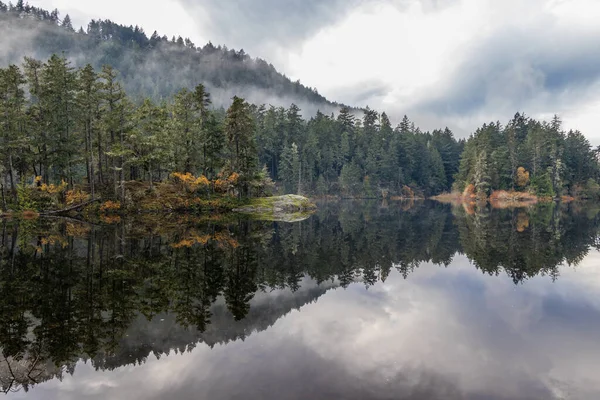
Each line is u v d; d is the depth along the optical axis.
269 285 12.95
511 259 17.20
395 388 5.87
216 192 46.47
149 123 40.81
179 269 15.01
